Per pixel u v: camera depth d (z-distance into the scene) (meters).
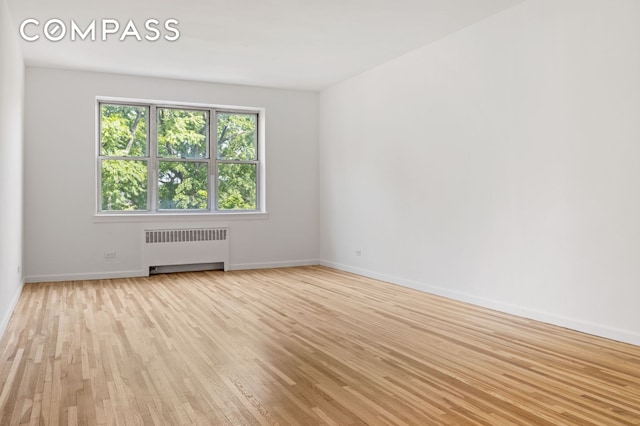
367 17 5.68
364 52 7.03
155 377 3.50
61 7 5.34
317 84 8.94
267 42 6.56
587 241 4.65
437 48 6.49
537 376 3.50
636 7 4.24
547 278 5.04
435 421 2.78
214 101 8.77
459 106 6.13
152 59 7.33
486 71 5.73
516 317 5.28
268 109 9.17
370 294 6.61
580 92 4.70
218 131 9.12
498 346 4.23
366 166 8.08
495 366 3.72
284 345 4.27
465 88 6.04
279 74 8.23
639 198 4.24
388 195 7.53
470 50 5.96
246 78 8.48
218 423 2.76
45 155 7.75
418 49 6.83
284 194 9.31
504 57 5.49
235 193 9.23
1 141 4.72
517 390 3.24
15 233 6.15
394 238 7.41
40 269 7.73
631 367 3.69
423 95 6.75
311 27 6.01
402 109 7.19
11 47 5.59
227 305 5.93
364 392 3.21
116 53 7.02
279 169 9.28
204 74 8.20
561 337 4.51
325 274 8.37
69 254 7.89
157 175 8.68
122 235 8.22
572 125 4.77
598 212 4.56
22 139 7.23
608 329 4.47
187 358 3.93
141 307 5.84
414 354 4.02
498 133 5.59
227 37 6.36
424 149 6.75
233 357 3.95
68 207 7.88
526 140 5.24
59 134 7.82
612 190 4.44
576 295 4.76
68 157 7.87
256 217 9.10
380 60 7.45
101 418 2.83
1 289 4.65
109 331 4.76
